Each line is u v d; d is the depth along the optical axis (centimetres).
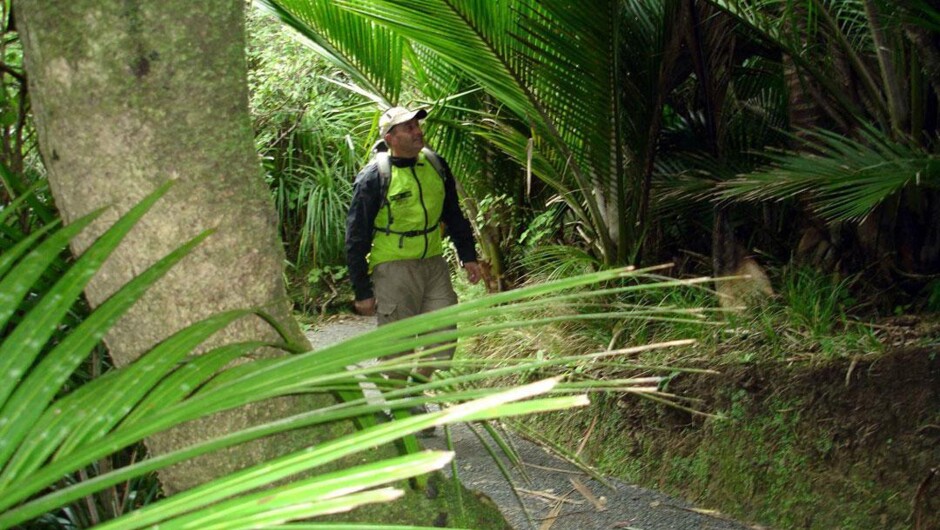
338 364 104
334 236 903
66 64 157
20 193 238
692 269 581
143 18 158
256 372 106
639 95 512
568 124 502
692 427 436
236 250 172
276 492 82
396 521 197
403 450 197
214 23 167
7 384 107
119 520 83
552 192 662
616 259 549
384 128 440
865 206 367
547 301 112
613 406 471
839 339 429
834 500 374
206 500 83
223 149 169
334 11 553
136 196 163
